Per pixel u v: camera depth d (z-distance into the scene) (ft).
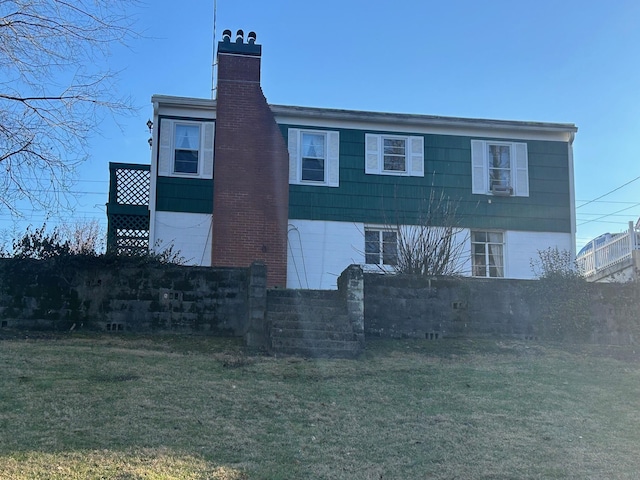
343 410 27.04
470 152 61.41
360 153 59.67
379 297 41.11
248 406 26.76
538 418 27.30
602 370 35.76
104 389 27.66
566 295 42.91
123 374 30.09
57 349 33.96
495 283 42.68
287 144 58.49
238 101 54.13
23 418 23.75
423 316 41.39
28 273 38.81
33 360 31.53
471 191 60.64
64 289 38.99
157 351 34.99
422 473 21.16
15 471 19.15
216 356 34.40
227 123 53.57
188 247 55.47
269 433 24.06
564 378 33.78
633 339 42.91
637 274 51.06
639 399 30.63
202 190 56.70
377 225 58.70
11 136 30.35
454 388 30.99
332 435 24.22
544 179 62.28
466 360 36.52
